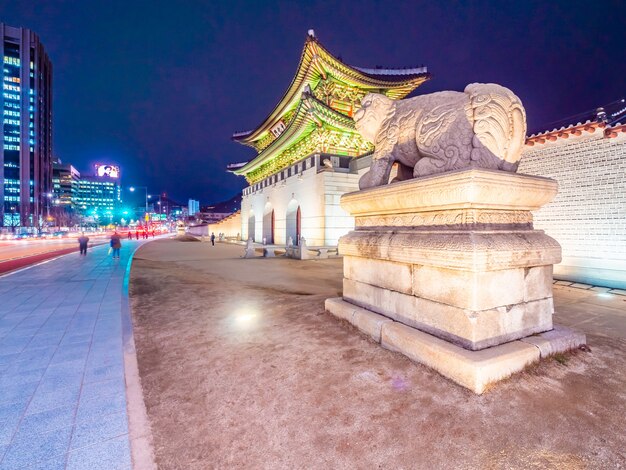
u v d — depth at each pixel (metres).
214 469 2.03
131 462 2.11
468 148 3.47
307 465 2.04
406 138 4.21
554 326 3.74
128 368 3.47
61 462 2.11
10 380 3.25
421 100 4.11
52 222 89.50
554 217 9.69
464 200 3.17
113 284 9.09
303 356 3.59
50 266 13.77
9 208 81.88
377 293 4.26
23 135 85.62
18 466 2.07
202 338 4.35
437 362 3.06
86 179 152.50
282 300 6.56
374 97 4.70
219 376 3.23
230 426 2.44
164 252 22.66
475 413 2.47
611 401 2.59
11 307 6.41
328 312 5.07
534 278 3.47
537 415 2.43
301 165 22.55
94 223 109.06
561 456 2.05
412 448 2.16
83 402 2.83
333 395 2.80
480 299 3.01
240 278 10.31
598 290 8.16
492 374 2.77
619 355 3.43
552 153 9.78
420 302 3.58
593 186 8.88
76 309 6.21
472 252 2.93
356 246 4.59
